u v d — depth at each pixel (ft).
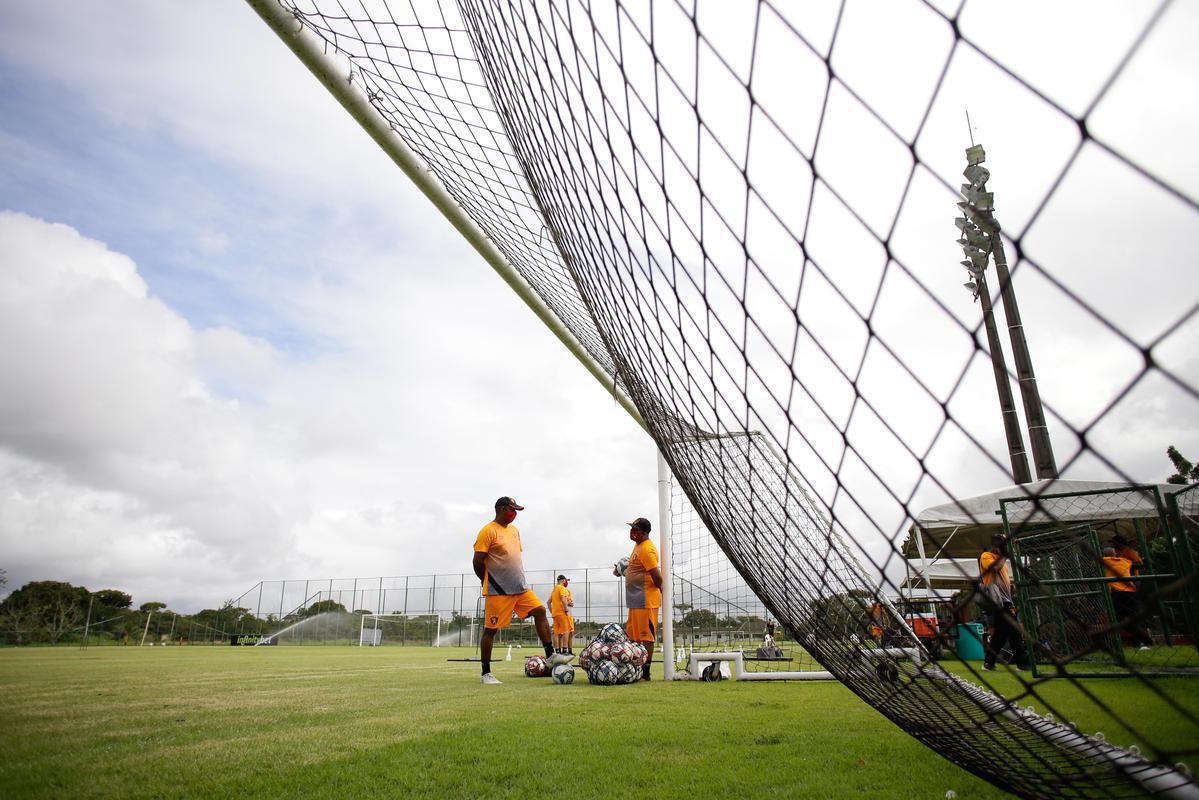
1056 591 19.45
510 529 19.92
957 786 6.31
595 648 18.67
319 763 7.39
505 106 10.57
